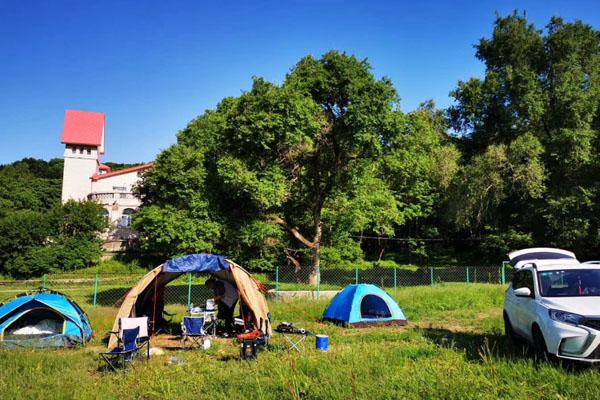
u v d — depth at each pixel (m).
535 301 8.64
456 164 37.28
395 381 6.88
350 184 30.17
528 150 32.56
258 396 6.64
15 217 40.41
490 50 40.66
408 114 29.59
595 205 30.44
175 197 29.86
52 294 12.21
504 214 36.97
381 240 45.09
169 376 8.27
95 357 10.16
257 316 12.05
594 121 35.53
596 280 8.76
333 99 28.28
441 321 14.70
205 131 33.25
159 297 14.48
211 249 29.00
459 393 6.16
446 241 44.16
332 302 15.59
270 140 25.45
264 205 28.08
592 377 6.59
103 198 52.22
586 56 38.16
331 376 7.22
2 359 9.25
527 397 6.03
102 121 60.81
